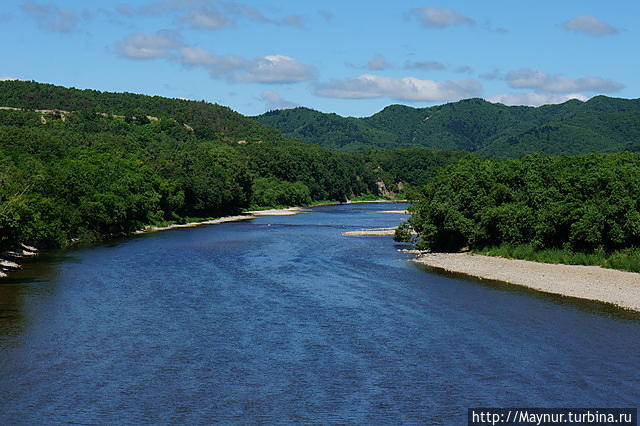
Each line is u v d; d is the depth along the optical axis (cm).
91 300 5466
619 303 5212
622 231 6875
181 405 3103
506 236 8244
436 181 9825
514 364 3675
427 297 5616
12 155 11325
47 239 9381
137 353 3931
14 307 5175
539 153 8944
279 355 3894
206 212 16612
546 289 5894
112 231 11406
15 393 3247
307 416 2969
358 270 7225
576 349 3950
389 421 2908
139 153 16088
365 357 3844
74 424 2877
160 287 6094
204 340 4225
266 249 9294
